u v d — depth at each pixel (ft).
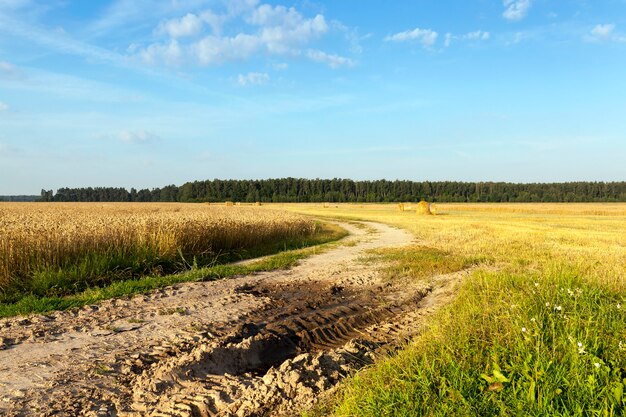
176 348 22.91
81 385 18.38
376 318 30.37
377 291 38.22
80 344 23.26
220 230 64.59
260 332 26.30
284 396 17.03
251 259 60.39
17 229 43.21
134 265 45.11
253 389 17.69
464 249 62.28
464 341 18.53
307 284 41.14
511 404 13.76
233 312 30.35
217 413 16.52
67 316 28.48
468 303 25.82
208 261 55.57
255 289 38.65
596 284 25.68
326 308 32.86
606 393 13.58
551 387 14.03
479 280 32.07
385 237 87.97
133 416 16.16
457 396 14.20
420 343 20.11
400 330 26.94
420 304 34.09
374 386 15.72
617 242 71.10
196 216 71.10
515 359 16.31
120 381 19.02
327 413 15.55
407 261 51.83
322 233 99.86
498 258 52.42
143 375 19.45
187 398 17.37
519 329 18.58
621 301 22.62
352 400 14.99
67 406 16.61
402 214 200.13
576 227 108.58
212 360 21.09
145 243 49.70
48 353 21.86
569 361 15.76
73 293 36.96
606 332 18.22
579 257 50.19
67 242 42.93
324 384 17.85
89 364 20.52
